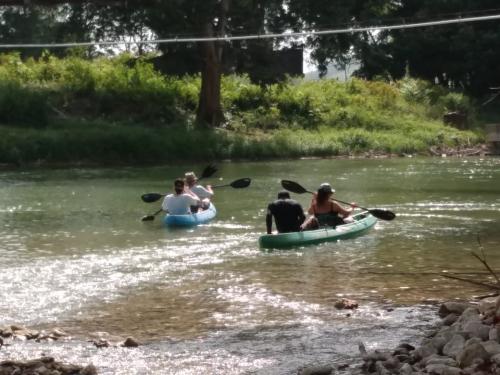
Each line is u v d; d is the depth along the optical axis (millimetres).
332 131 45812
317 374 8156
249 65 45688
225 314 10773
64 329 10102
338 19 42625
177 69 49094
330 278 12906
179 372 8414
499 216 19875
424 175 30656
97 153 36062
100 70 47438
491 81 61094
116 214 20469
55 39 47938
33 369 8219
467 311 9633
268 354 9008
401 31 62000
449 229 17859
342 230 16609
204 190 20531
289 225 16156
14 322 10438
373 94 53781
